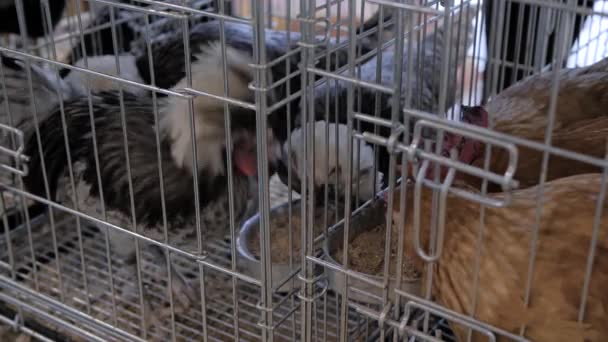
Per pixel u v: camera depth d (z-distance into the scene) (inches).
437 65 54.5
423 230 38.8
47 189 49.2
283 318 42.5
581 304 32.2
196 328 54.5
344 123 54.9
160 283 57.4
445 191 31.3
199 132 46.4
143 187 49.0
